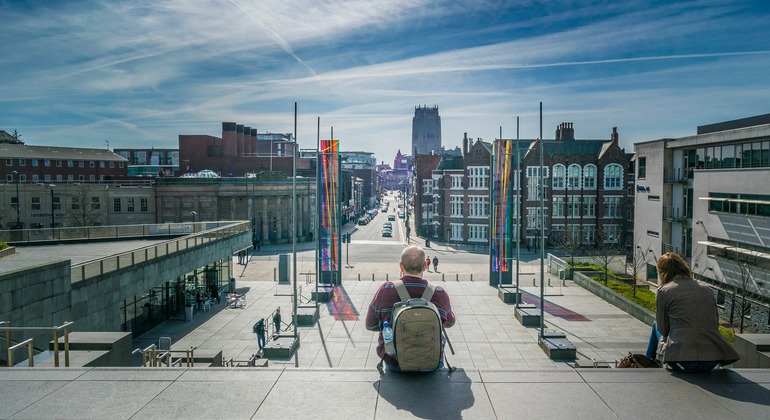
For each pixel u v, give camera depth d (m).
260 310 32.72
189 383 4.65
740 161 33.81
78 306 20.16
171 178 71.81
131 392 4.49
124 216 71.88
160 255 27.12
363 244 73.19
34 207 68.12
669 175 42.34
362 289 38.34
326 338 26.28
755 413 4.16
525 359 22.94
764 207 30.73
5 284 16.20
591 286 38.09
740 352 8.19
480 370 4.96
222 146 97.94
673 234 42.19
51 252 28.95
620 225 71.12
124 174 94.50
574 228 71.50
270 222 76.12
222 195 72.44
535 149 71.12
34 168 85.50
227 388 4.57
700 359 4.91
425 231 87.06
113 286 22.64
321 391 4.52
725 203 34.69
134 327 26.42
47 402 4.31
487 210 74.06
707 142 36.56
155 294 29.05
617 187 70.88
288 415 4.12
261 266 52.06
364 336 26.61
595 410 4.23
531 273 44.22
